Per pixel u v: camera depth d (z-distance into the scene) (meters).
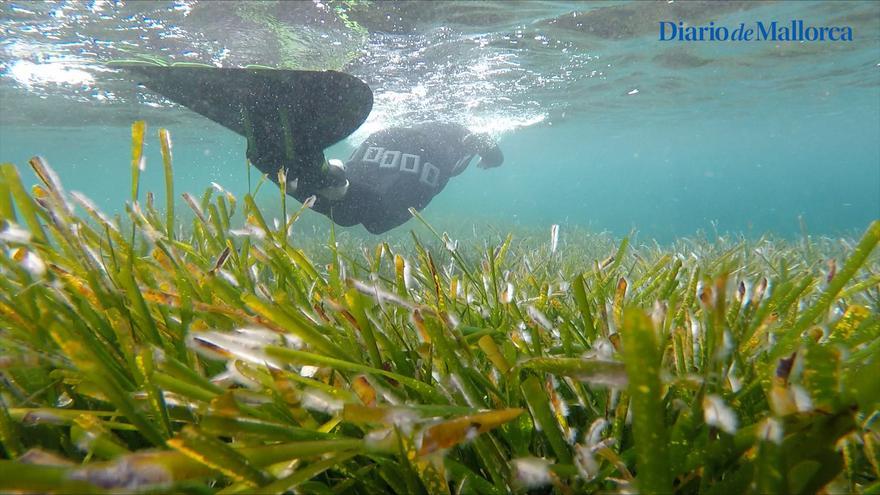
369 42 11.54
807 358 0.81
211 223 2.37
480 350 1.61
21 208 1.44
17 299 1.34
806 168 117.25
